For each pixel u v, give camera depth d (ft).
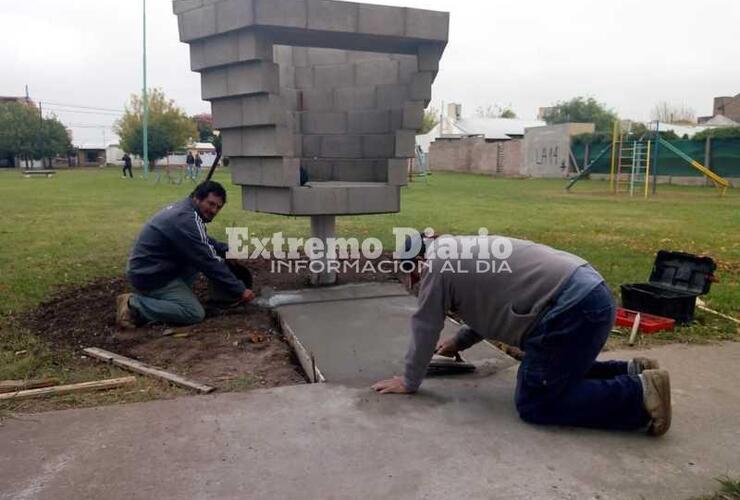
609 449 9.90
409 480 8.95
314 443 9.98
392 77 21.36
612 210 49.88
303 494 8.59
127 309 16.47
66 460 9.40
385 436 10.24
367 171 22.36
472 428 10.55
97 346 15.12
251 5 16.47
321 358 13.70
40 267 24.16
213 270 16.53
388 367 13.25
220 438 10.11
